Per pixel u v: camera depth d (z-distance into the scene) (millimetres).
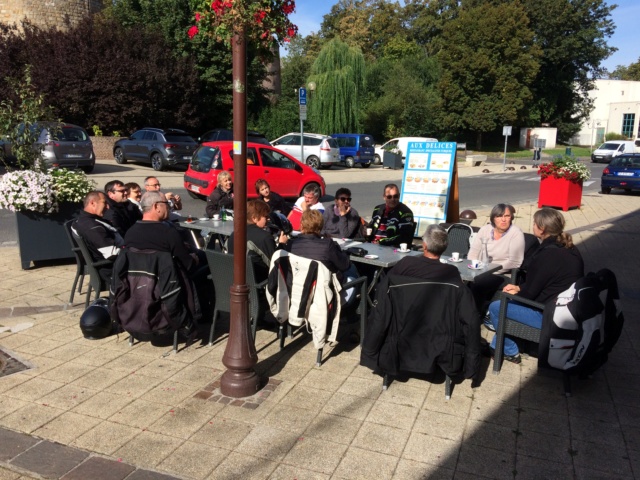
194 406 4188
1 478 3348
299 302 4848
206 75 29875
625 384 4660
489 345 5223
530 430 3924
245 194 4113
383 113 43312
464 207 15734
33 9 33938
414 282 4164
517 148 52844
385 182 21938
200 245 8430
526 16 47250
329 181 22156
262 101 35969
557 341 4277
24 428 3865
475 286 5770
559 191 15062
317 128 37250
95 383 4535
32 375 4660
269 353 5164
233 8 3703
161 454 3584
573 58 52938
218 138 24969
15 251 9070
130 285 4879
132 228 4898
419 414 4117
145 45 27406
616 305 4512
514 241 5910
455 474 3422
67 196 7965
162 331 4898
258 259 5297
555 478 3400
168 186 17484
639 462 3570
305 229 4977
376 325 4234
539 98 53062
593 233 11664
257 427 3912
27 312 6160
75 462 3488
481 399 4359
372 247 6133
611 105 67125
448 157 9602
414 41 58625
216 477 3367
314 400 4305
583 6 50844
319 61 38281
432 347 4172
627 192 20500
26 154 8352
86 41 25750
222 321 5973
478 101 47469
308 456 3582
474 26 45719
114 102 25453
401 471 3443
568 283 4605
